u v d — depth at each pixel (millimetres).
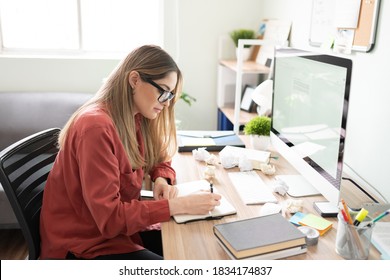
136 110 1258
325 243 1019
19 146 1209
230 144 1772
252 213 1179
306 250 973
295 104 1402
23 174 1224
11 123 2484
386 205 1185
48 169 1376
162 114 1410
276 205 1188
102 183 1060
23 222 1173
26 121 2496
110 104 1191
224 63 2662
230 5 2846
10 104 2553
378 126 1384
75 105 2584
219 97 2850
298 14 2154
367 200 1277
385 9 1333
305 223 1094
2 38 2881
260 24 2863
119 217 1078
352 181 1445
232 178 1431
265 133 1741
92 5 2893
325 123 1169
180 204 1136
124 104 1183
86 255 1147
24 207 1198
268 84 1857
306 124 1309
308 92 1288
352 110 1564
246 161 1514
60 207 1186
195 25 2852
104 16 2926
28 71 2777
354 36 1521
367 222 956
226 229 991
